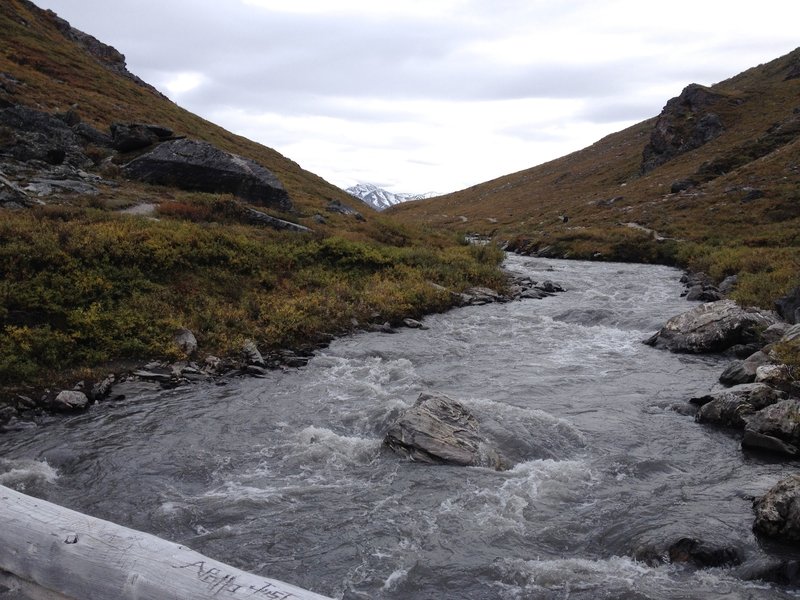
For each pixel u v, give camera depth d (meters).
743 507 9.19
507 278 32.44
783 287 22.56
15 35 57.62
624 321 23.52
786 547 7.96
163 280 20.02
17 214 23.02
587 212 72.81
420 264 29.88
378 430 12.46
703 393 14.88
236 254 23.17
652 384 15.82
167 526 8.66
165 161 36.50
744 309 20.08
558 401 14.42
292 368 16.72
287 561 7.84
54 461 10.72
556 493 9.74
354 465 10.76
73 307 16.80
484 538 8.39
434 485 9.96
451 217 104.75
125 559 3.39
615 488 9.98
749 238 42.53
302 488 9.87
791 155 61.59
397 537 8.41
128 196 31.88
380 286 24.80
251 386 15.08
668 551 7.88
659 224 52.94
